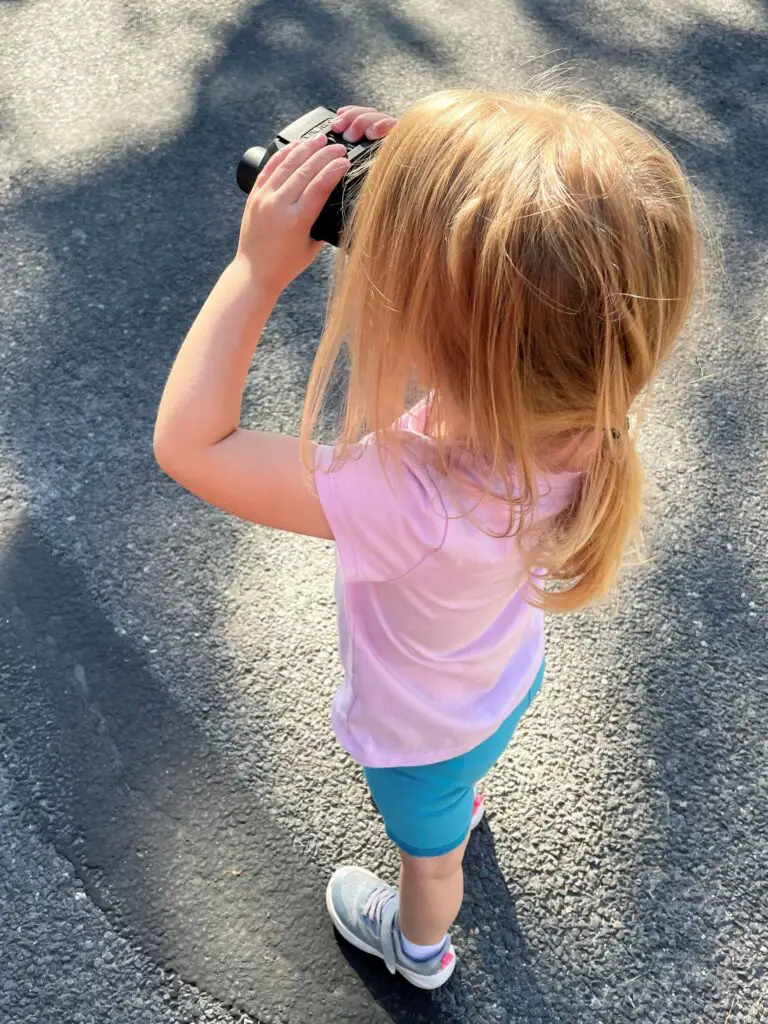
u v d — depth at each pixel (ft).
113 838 5.16
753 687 5.93
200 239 8.07
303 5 10.32
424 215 2.76
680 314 3.07
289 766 5.47
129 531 6.35
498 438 2.87
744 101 9.69
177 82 9.37
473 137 2.77
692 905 5.14
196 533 6.36
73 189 8.38
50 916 4.92
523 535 3.23
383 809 4.04
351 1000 4.77
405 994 4.80
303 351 7.38
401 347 2.93
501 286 2.66
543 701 5.80
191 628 5.95
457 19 10.35
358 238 2.94
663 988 4.89
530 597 3.69
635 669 5.97
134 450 6.74
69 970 4.78
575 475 3.24
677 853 5.30
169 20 10.02
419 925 4.41
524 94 3.19
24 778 5.33
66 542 6.27
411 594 3.27
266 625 6.00
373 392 3.04
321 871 5.14
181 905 4.98
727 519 6.68
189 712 5.62
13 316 7.46
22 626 5.88
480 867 5.21
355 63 9.75
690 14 10.61
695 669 5.98
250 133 8.97
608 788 5.51
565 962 4.95
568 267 2.65
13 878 5.01
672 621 6.17
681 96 9.69
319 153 3.08
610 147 2.83
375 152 3.19
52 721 5.53
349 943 4.90
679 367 7.47
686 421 7.18
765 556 6.52
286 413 7.03
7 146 8.70
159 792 5.32
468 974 4.89
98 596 6.05
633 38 10.28
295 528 3.20
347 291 3.02
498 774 5.52
